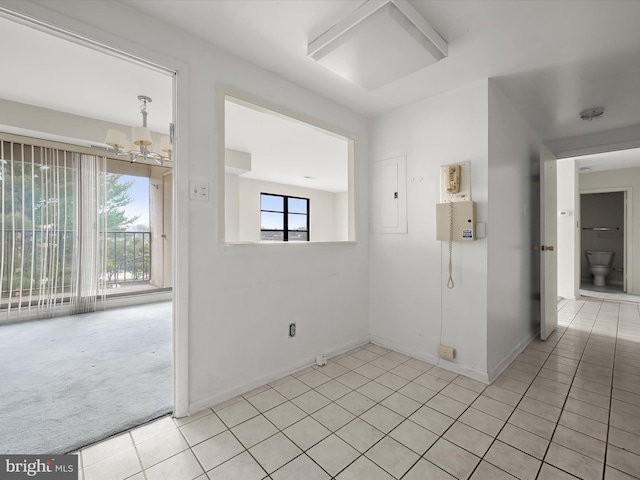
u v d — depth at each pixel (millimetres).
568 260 4965
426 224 2473
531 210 3094
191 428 1602
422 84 2234
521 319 2781
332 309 2586
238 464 1353
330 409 1781
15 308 3576
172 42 1621
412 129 2568
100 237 4152
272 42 1765
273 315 2143
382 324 2836
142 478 1273
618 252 6156
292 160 4953
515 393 1967
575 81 2182
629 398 1896
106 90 2785
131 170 4641
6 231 3500
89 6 1366
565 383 2104
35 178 3643
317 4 1459
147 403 1831
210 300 1797
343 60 1771
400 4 1394
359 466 1342
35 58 2266
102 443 1486
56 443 1479
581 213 6559
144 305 4484
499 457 1392
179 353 1674
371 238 2924
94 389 2004
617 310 4176
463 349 2248
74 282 3961
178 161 1654
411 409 1781
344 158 4809
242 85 1928
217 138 1809
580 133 3277
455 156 2289
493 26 1605
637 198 5199
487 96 2125
